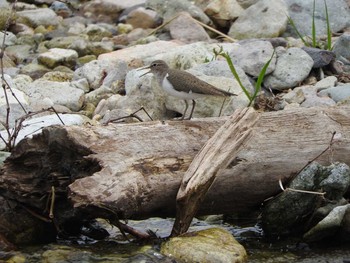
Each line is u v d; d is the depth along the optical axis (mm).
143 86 16734
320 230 12078
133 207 10945
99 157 11141
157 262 11367
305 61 18156
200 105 16219
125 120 16156
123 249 12055
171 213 11820
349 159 12625
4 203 12195
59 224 11914
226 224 13172
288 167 12203
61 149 11477
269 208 12250
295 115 12602
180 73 14211
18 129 13578
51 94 17359
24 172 11898
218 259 11211
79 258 11750
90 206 10680
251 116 11977
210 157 11516
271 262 11711
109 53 19828
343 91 17062
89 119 16266
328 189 12242
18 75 18422
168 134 11820
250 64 18078
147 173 11281
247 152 11977
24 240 12156
